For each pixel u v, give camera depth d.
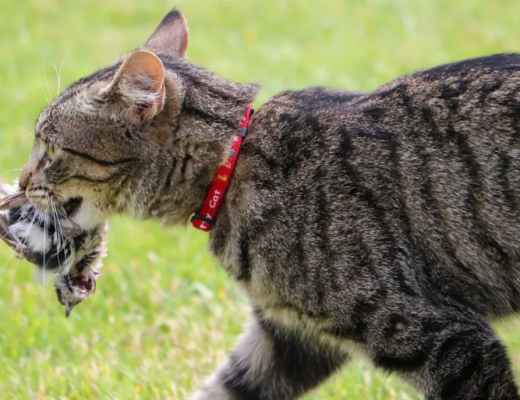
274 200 6.32
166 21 7.65
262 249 6.32
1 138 12.72
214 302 9.18
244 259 6.45
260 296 6.53
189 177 6.56
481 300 6.37
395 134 6.39
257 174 6.42
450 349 5.97
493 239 6.29
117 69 6.94
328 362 7.19
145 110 6.42
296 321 6.50
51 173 6.64
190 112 6.56
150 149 6.53
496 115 6.32
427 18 16.48
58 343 8.62
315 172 6.34
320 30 16.67
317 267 6.17
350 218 6.18
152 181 6.61
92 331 8.76
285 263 6.25
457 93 6.44
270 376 7.27
